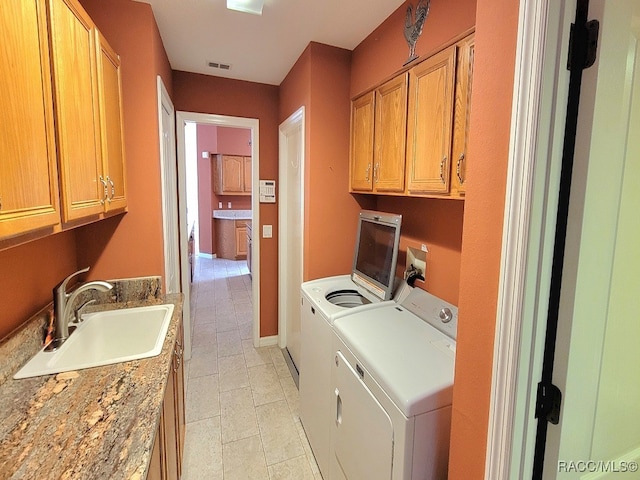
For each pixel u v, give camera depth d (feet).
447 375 3.86
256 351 10.31
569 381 2.60
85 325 5.22
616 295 2.74
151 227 6.44
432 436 3.62
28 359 4.12
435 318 5.14
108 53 5.03
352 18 6.20
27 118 2.72
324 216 7.79
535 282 2.51
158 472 3.52
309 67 7.27
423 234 6.32
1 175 2.34
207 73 9.08
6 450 2.68
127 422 3.02
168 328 5.09
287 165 9.73
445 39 4.70
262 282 10.44
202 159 22.98
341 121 7.65
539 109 2.33
